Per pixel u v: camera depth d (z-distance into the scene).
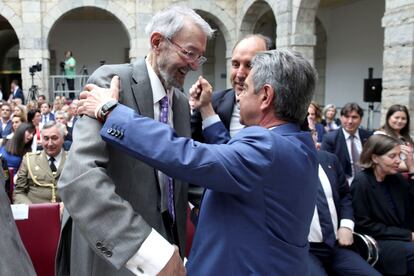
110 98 1.39
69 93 15.26
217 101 2.52
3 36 20.47
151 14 13.80
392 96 6.81
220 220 1.36
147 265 1.27
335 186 3.26
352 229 3.22
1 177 0.99
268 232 1.32
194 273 1.41
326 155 3.37
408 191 3.44
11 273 0.85
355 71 13.20
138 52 13.86
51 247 2.77
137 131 1.28
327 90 14.78
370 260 3.15
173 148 1.25
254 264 1.31
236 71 2.21
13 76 21.86
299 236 1.39
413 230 3.44
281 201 1.32
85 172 1.29
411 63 6.39
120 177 1.52
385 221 3.34
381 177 3.37
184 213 1.85
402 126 4.76
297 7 10.20
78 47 18.52
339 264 3.04
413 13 6.30
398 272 3.16
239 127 2.43
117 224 1.26
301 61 1.40
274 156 1.29
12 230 0.93
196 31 1.52
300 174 1.35
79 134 1.39
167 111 1.72
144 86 1.62
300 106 1.41
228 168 1.24
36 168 3.73
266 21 15.71
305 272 1.45
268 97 1.40
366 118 12.73
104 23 18.50
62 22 18.28
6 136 6.80
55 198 3.70
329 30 14.50
